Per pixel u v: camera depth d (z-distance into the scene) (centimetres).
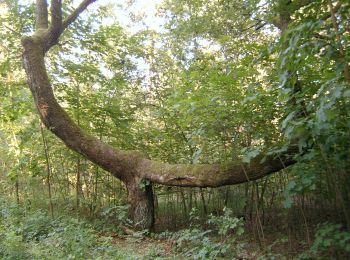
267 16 436
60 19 777
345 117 325
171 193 798
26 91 901
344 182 382
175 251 538
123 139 846
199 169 582
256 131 500
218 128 511
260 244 525
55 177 919
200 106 479
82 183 926
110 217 771
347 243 338
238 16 733
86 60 888
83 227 680
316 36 309
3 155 1006
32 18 866
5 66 823
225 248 478
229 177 533
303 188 379
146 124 884
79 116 834
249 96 430
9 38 832
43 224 675
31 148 885
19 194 979
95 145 713
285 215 576
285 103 423
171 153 789
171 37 875
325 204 546
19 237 494
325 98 273
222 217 507
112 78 881
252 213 645
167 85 877
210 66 703
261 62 461
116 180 892
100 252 528
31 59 738
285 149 394
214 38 797
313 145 375
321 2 303
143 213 670
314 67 390
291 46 286
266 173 498
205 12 806
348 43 308
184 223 747
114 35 871
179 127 732
